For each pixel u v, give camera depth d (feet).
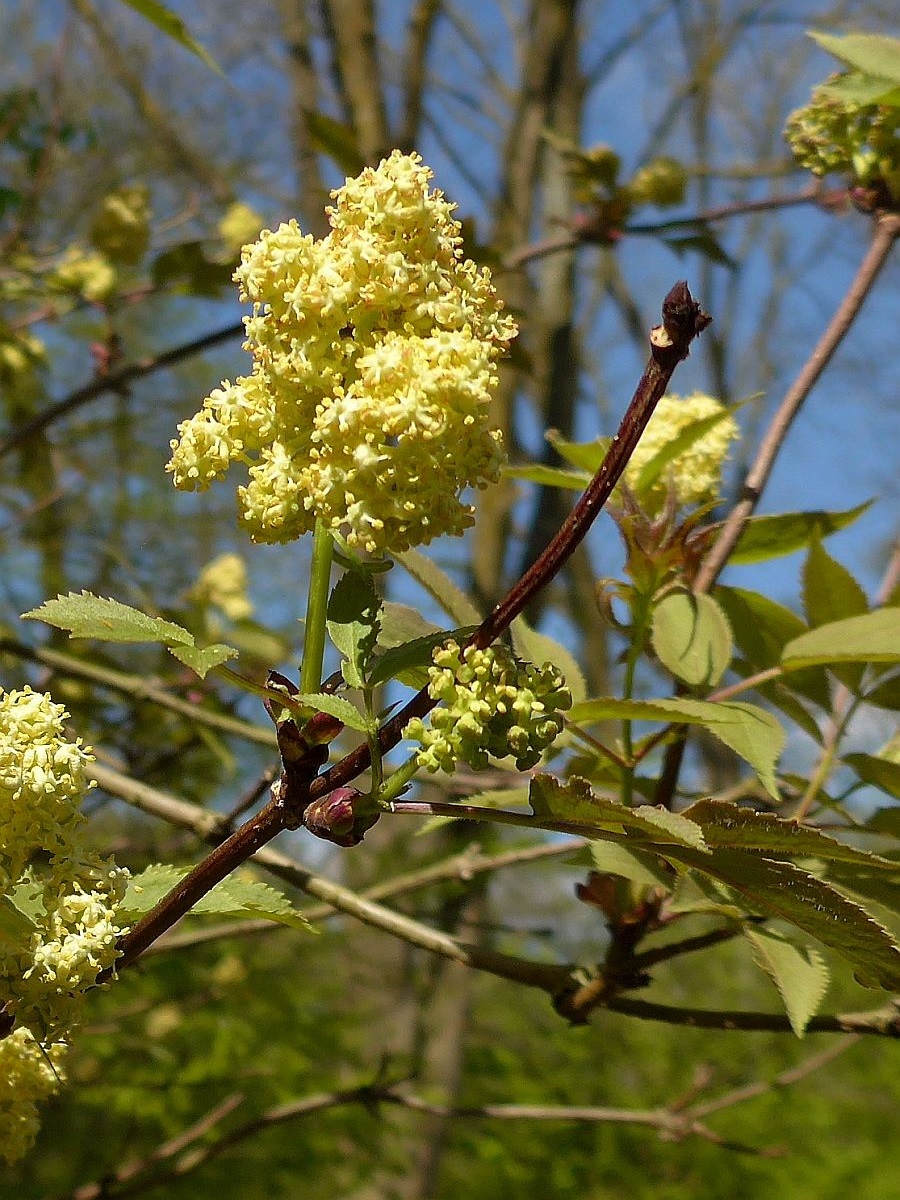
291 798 4.41
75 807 4.38
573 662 6.83
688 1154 26.43
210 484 4.28
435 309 4.01
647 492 7.00
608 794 7.34
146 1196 16.72
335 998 20.63
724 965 32.42
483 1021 28.91
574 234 15.31
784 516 7.20
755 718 5.46
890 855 6.77
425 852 18.04
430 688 4.12
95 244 14.94
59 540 19.24
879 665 7.05
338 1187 19.66
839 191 10.25
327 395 4.13
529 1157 23.98
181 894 4.46
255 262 4.08
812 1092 31.78
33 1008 4.18
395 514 3.90
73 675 12.15
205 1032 18.13
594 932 25.13
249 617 15.24
